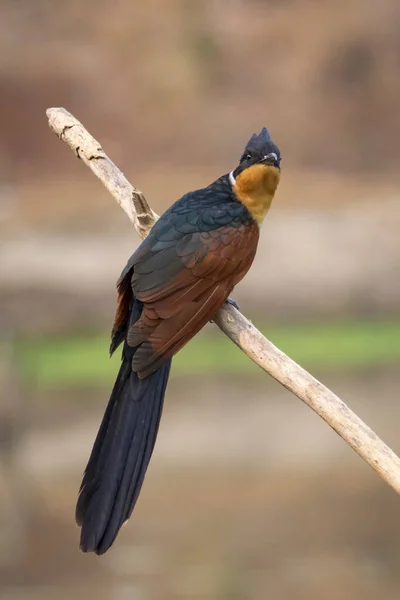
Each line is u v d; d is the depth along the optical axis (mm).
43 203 22438
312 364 17531
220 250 5820
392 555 12141
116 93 27266
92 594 11516
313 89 27656
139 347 5605
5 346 17234
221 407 16031
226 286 5805
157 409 5578
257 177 6012
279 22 28219
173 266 5773
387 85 27406
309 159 26344
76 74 27219
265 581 11500
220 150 26766
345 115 27156
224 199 6051
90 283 19547
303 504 13266
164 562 11969
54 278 19500
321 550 12312
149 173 26109
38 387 16297
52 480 13680
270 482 13844
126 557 12141
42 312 19094
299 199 23219
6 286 19281
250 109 27359
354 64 27688
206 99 27453
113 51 27672
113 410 5570
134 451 5473
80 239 20562
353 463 14453
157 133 26828
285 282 20047
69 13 27688
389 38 27781
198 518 13031
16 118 26250
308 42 28062
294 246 20734
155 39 27844
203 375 16953
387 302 20016
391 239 21141
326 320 19719
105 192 23281
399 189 24406
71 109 27000
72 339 18719
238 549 12211
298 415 15797
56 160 25266
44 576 11977
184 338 5676
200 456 14453
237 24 28172
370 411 15594
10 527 12750
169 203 24734
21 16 27469
